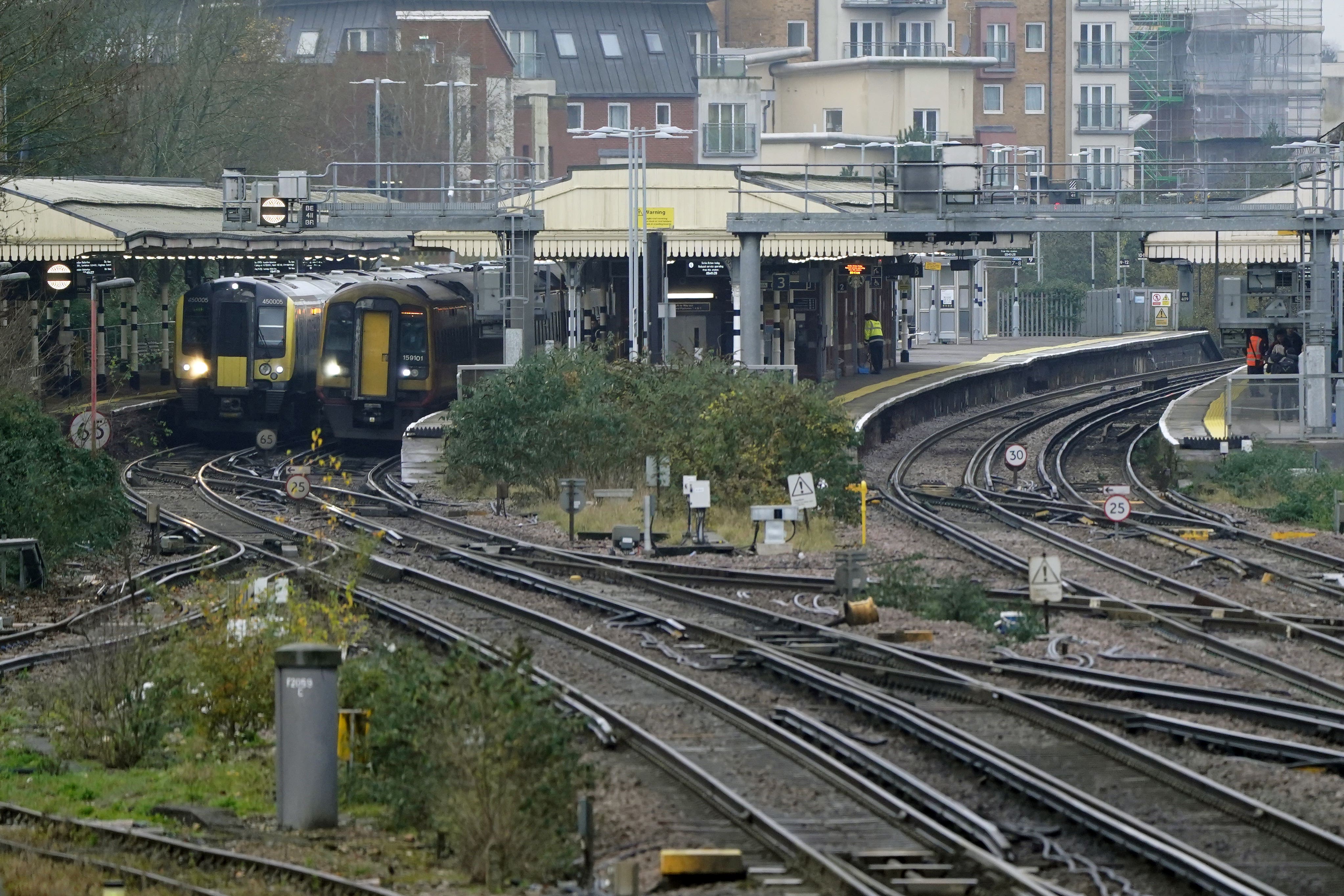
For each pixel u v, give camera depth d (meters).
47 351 197.12
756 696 75.81
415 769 57.72
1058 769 62.62
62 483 118.94
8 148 148.50
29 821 56.34
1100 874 50.97
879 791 57.41
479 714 54.16
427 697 58.03
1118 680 77.06
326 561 106.81
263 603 74.44
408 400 186.88
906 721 68.56
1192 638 89.19
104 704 68.62
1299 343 198.50
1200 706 71.88
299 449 197.12
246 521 135.75
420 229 169.62
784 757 64.00
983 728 69.31
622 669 81.25
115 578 109.69
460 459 153.12
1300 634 89.75
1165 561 116.25
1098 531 130.75
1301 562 115.75
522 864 50.97
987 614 94.56
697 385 147.50
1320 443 159.50
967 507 146.25
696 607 98.75
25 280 155.38
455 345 195.00
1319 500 138.75
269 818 58.34
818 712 72.94
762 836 54.03
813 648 85.81
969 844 52.00
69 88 155.62
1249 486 149.38
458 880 50.88
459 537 129.25
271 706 69.81
